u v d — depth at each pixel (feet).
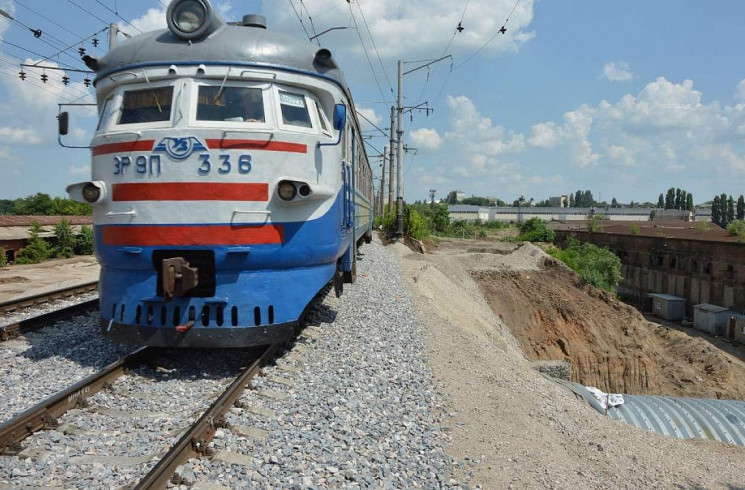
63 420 15.30
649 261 145.38
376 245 82.38
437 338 28.71
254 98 20.27
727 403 45.21
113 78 20.49
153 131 19.01
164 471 12.02
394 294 38.91
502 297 81.25
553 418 22.61
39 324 27.04
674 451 27.02
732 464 28.25
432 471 14.87
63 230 76.89
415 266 62.23
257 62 20.21
